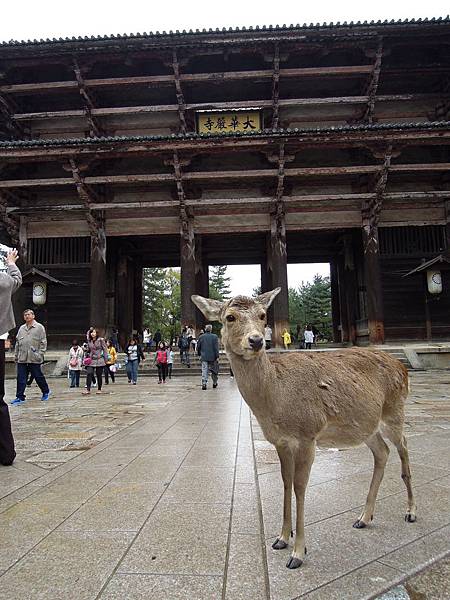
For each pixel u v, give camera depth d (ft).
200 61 74.90
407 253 73.00
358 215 75.10
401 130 63.31
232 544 9.24
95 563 8.53
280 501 11.74
